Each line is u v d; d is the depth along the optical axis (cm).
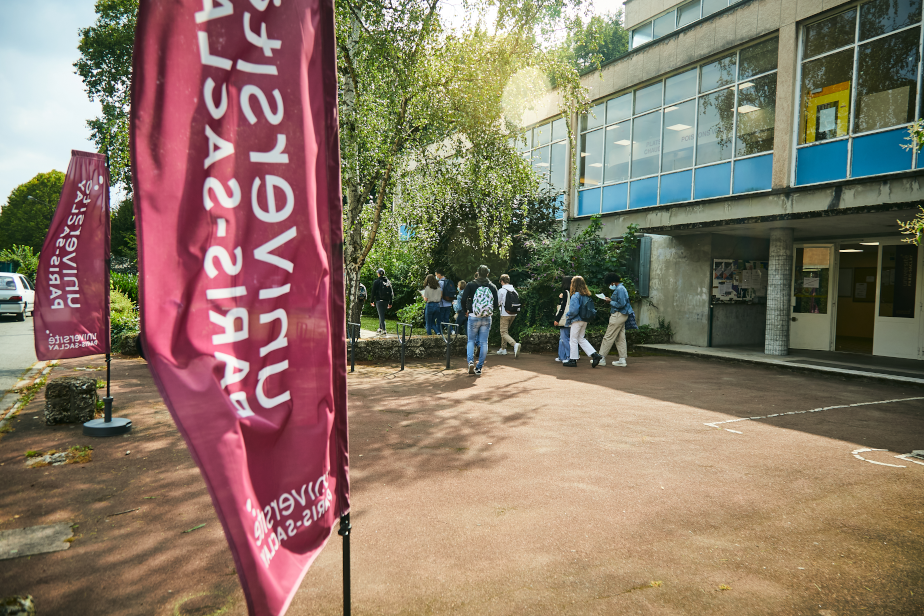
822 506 386
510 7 914
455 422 600
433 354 1142
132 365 962
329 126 200
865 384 884
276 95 179
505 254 1134
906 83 952
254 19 173
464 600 268
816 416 655
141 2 148
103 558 305
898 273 1131
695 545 327
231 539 154
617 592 276
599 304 1383
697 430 585
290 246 183
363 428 571
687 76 1355
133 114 146
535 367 1028
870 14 1001
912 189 903
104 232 574
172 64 154
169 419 595
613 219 1534
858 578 292
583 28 1027
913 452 506
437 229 1273
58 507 372
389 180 1016
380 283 1401
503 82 958
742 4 1210
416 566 300
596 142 1625
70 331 556
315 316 192
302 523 188
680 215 1322
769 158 1169
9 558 304
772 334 1164
